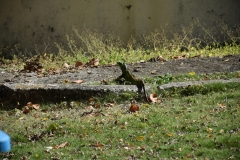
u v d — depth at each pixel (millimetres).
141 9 20344
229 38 20188
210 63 14258
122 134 9164
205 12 20438
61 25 20375
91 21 20328
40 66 15305
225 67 13672
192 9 20422
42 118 10508
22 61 18422
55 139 9164
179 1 20344
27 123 10156
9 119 10633
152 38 19938
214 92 11375
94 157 8211
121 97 11312
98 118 10125
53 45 20391
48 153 8523
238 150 8180
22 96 11617
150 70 13805
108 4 20297
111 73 13656
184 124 9516
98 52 17859
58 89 11562
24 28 20547
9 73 15047
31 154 8523
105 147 8680
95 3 20297
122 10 20328
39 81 13242
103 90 11430
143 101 11203
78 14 20312
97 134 9250
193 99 10977
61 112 10883
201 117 9852
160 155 8180
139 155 8227
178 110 10336
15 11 20547
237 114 9906
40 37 20469
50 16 20406
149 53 18344
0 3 20562
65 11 20328
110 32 20375
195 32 20328
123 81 12219
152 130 9320
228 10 20594
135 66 14406
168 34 20266
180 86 11562
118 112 10461
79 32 20344
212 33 20344
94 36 19969
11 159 8398
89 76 13430
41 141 9109
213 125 9375
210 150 8242
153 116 10039
